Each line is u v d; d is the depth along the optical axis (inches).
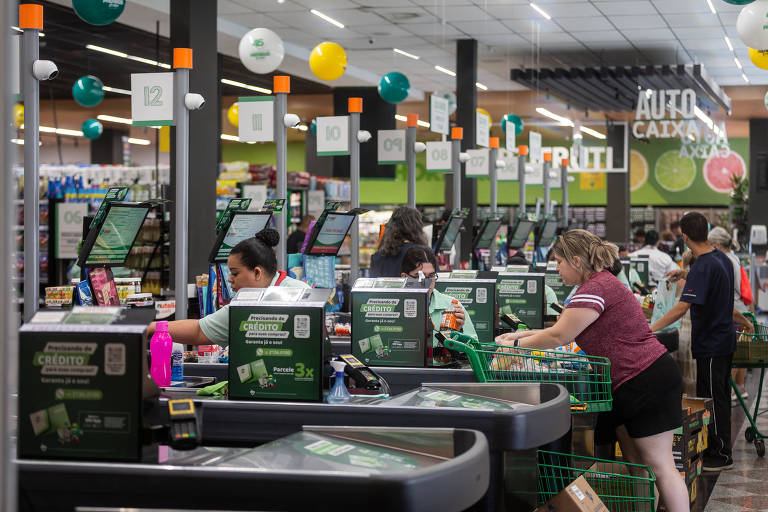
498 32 545.0
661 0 460.1
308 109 767.7
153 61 588.7
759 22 335.0
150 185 393.7
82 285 153.6
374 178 706.2
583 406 141.9
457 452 93.7
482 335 190.1
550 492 137.5
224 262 181.6
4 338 54.1
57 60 585.3
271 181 506.3
